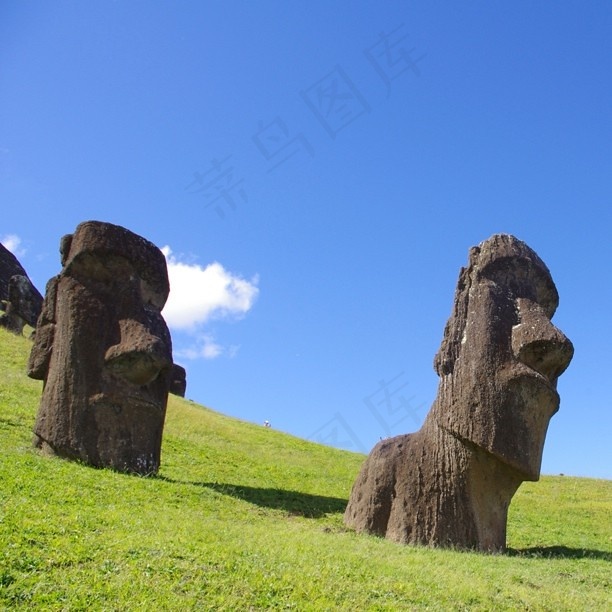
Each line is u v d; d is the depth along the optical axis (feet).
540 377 42.60
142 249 51.13
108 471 45.37
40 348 50.34
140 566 26.76
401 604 27.07
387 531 43.83
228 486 53.98
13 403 64.64
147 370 48.08
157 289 51.29
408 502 43.45
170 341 50.06
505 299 44.45
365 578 29.30
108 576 25.68
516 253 45.44
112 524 32.09
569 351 43.06
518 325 43.60
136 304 49.70
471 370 43.52
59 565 26.07
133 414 48.14
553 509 67.72
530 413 42.60
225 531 34.09
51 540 28.12
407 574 31.01
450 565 34.88
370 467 46.19
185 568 27.04
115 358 47.83
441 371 45.16
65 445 46.98
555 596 30.73
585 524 62.18
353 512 45.91
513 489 44.24
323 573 28.94
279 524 42.57
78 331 48.73
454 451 43.45
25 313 111.55
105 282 49.90
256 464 68.69
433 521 42.68
